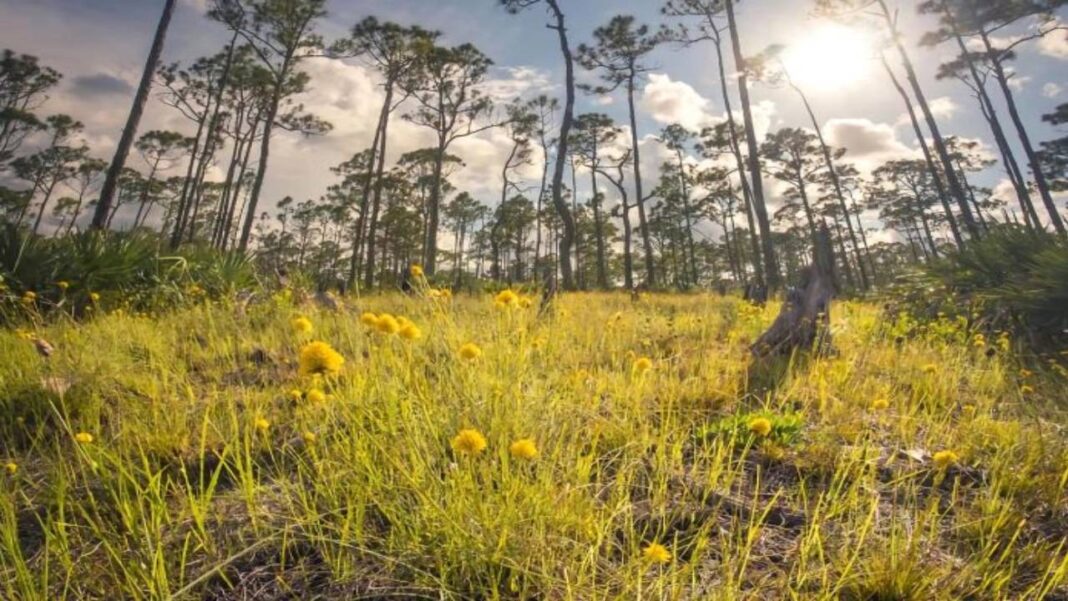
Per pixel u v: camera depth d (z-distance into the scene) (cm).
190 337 463
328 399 271
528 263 5222
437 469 218
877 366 470
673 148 3797
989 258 837
